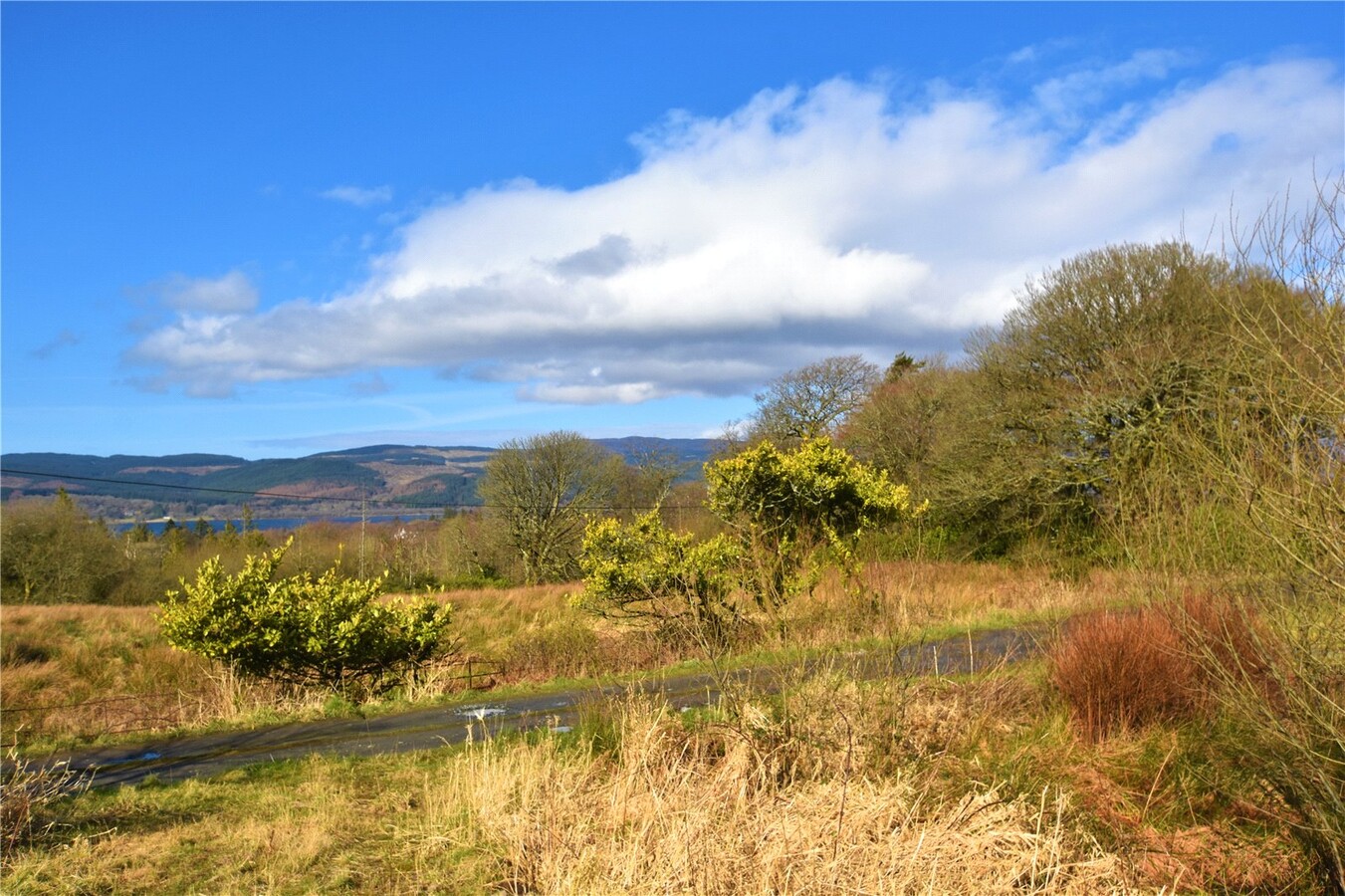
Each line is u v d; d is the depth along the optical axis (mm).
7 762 8414
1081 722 6613
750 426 42062
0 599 33281
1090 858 4398
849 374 40750
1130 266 22359
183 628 12320
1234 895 4449
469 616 21891
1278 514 4062
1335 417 3848
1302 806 4344
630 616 14969
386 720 9875
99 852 5309
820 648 6289
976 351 26547
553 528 41531
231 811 6203
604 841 4820
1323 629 4039
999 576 17484
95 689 14320
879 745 5492
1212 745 5523
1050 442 22844
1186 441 5266
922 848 4062
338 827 5707
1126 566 7684
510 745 7539
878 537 13328
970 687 6707
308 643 12305
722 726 5938
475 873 4887
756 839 4238
